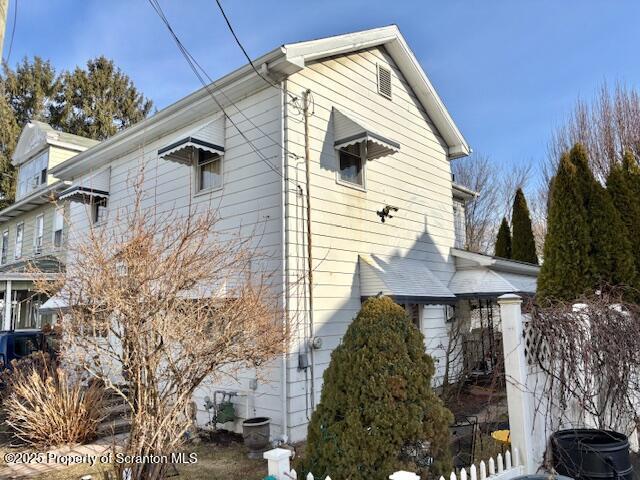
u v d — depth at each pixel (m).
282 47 8.36
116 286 4.24
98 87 33.31
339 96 10.09
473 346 12.09
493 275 12.33
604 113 18.64
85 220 14.43
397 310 4.29
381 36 11.09
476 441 5.91
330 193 9.49
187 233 5.33
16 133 29.12
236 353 4.94
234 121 9.72
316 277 8.86
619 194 8.55
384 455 3.71
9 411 7.93
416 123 12.56
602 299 6.04
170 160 10.24
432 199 12.73
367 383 3.92
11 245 21.53
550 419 5.14
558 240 7.97
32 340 11.02
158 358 4.31
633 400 6.04
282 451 3.76
